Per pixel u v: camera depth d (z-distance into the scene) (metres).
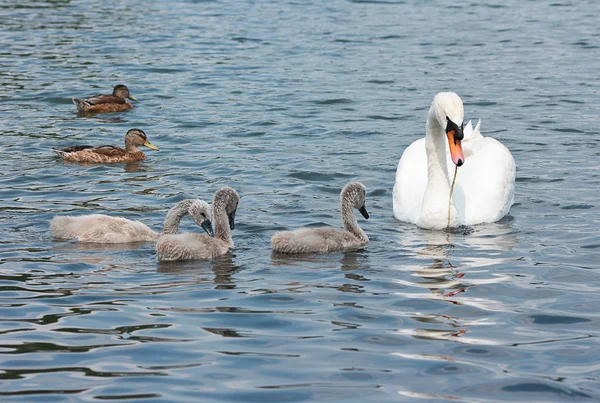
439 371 10.55
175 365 10.68
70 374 10.43
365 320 12.05
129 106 27.47
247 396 9.92
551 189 18.97
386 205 18.22
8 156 22.20
